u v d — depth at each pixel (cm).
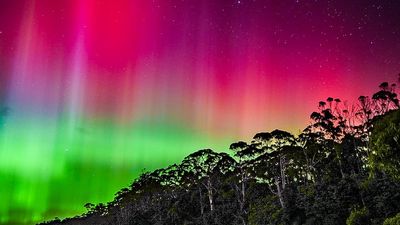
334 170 5494
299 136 5634
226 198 6169
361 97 5675
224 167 6178
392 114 1917
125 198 8950
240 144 5572
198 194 7119
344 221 3744
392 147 1855
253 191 5900
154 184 7975
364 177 4297
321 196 4088
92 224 11869
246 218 5153
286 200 4488
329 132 5678
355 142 5431
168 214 6781
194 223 5869
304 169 5647
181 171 6712
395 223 2303
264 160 5491
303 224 4031
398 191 3547
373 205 3581
